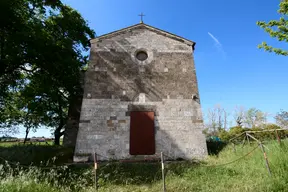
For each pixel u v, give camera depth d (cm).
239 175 640
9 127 1723
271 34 914
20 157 909
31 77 1306
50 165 813
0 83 1177
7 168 675
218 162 859
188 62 1229
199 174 690
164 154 1029
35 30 1098
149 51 1230
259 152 777
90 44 1237
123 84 1147
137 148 1037
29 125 1753
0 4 920
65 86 1314
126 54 1211
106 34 1238
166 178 659
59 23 1356
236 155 890
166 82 1172
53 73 1231
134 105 1112
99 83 1138
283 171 559
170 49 1248
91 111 1080
